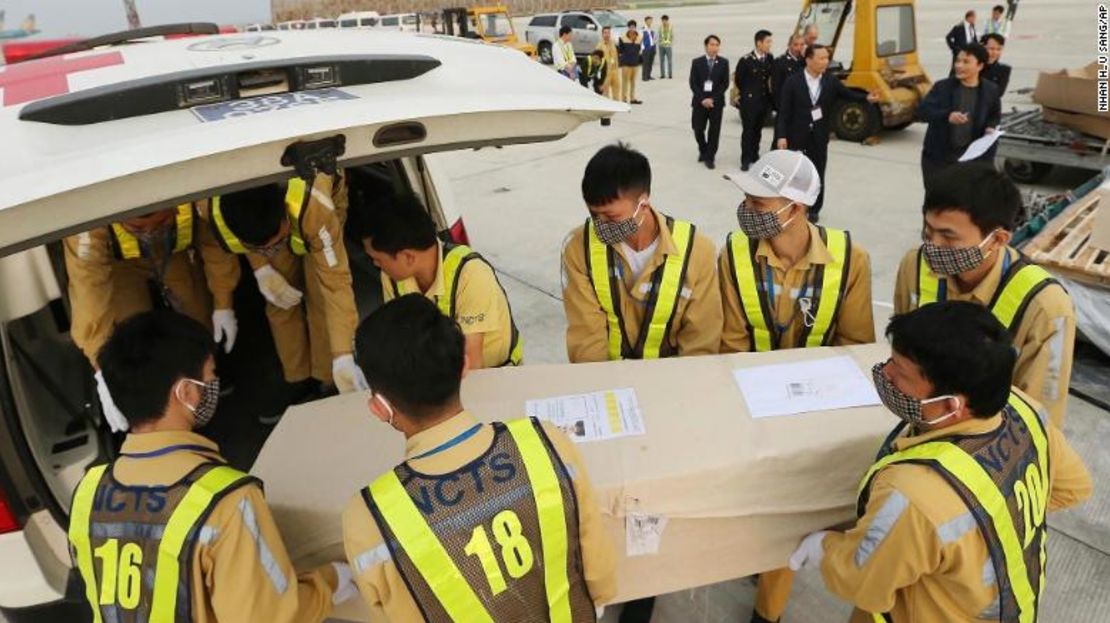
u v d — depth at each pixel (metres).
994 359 1.27
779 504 1.68
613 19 16.72
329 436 1.81
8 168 1.22
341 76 1.57
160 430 1.41
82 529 1.38
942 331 1.29
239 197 2.37
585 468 1.48
